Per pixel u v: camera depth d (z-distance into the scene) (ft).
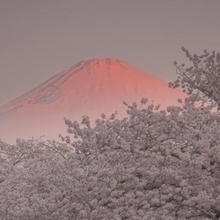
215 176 74.18
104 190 66.49
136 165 70.59
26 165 79.56
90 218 65.82
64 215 65.82
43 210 65.00
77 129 74.43
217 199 69.10
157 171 68.33
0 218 68.95
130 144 73.72
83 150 73.26
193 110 79.15
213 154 70.59
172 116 76.54
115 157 70.85
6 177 80.38
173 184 71.67
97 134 73.26
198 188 71.97
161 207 70.85
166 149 71.20
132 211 67.15
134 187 70.33
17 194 71.77
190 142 74.43
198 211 73.41
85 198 66.39
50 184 69.72
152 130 74.59
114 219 65.87
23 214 65.16
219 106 90.43
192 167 70.64
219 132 73.56
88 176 67.36
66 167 70.69
